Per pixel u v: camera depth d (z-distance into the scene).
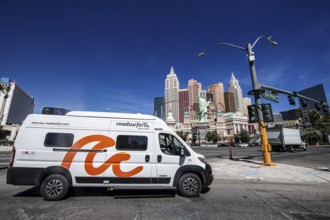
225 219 4.38
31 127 5.93
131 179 5.98
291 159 18.22
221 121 130.50
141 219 4.35
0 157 19.14
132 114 6.59
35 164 5.69
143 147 6.21
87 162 5.88
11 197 5.88
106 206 5.18
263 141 13.45
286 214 4.71
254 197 6.13
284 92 15.58
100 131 6.14
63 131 6.00
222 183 8.24
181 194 6.33
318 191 6.97
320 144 59.31
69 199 5.75
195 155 6.44
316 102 18.77
